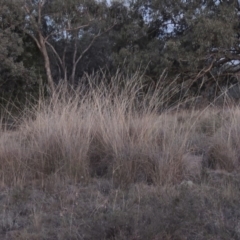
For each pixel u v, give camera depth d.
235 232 4.41
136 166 6.15
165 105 8.40
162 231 4.37
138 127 6.78
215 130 7.66
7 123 8.56
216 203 4.98
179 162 6.17
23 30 22.39
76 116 6.99
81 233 4.48
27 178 6.24
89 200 5.29
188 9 19.42
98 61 25.97
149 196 5.25
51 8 23.31
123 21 22.50
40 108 7.84
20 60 22.77
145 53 19.70
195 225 4.56
